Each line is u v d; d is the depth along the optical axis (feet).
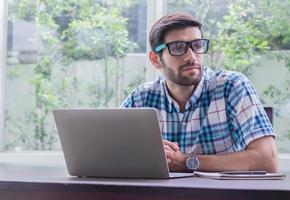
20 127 9.83
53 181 3.92
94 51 9.60
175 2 9.26
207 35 9.10
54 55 9.75
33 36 9.85
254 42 8.97
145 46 9.39
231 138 6.39
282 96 8.84
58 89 9.73
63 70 9.71
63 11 9.73
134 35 9.45
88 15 9.64
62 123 4.71
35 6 9.86
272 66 8.91
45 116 9.74
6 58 9.91
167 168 4.41
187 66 6.34
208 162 5.67
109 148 4.56
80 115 4.58
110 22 9.55
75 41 9.68
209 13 9.12
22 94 9.85
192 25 6.40
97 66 9.59
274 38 8.91
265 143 5.90
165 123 6.66
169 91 6.74
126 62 9.46
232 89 6.44
